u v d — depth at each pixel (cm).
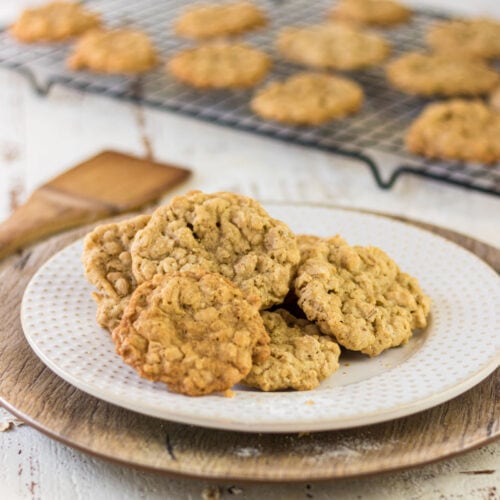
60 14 113
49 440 69
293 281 72
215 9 117
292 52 109
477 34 114
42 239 85
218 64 104
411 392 64
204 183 94
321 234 79
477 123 96
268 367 66
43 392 67
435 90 104
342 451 62
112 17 121
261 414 61
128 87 107
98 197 88
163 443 62
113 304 71
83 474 66
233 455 61
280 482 59
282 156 98
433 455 61
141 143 100
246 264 71
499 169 95
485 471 66
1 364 71
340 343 70
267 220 72
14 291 76
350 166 97
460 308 74
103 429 63
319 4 126
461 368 67
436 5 132
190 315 66
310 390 66
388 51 110
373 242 78
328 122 100
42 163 97
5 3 131
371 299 72
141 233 72
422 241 78
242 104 104
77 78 109
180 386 63
